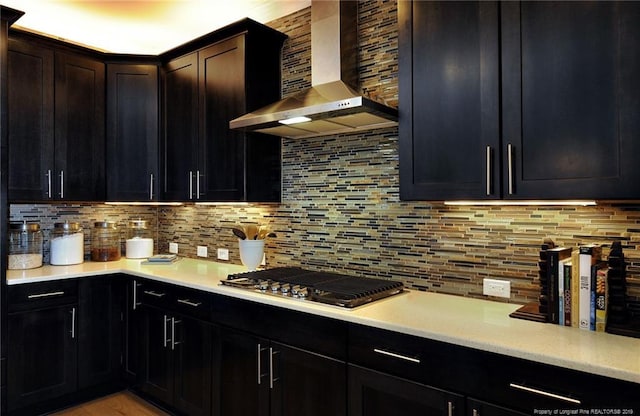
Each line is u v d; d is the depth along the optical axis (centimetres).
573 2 150
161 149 323
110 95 322
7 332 255
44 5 294
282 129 248
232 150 271
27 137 281
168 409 277
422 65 187
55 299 275
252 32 268
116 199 323
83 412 278
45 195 288
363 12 248
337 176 260
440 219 219
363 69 247
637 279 165
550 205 186
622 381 118
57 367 276
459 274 212
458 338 146
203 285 240
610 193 142
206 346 240
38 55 287
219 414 232
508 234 198
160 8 299
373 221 244
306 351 192
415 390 157
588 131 146
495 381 140
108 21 319
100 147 318
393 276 235
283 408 200
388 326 164
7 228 258
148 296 284
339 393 179
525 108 160
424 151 186
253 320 215
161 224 383
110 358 301
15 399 258
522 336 147
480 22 171
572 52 150
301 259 278
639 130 137
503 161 165
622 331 147
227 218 327
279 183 289
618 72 141
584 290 154
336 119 218
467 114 174
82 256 321
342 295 194
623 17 140
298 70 283
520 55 161
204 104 289
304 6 280
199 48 293
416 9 190
